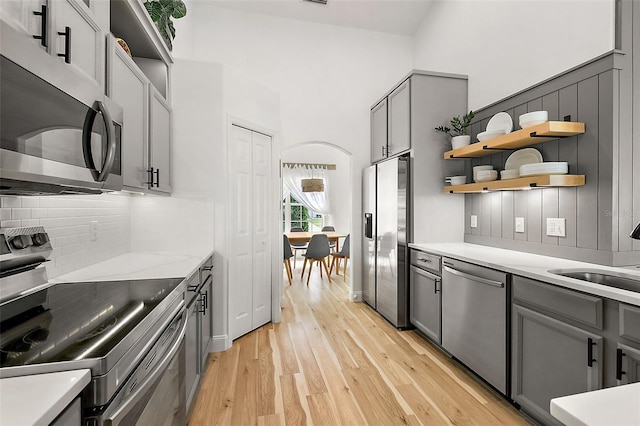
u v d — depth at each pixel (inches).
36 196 60.3
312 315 145.6
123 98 67.8
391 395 83.2
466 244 124.2
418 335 123.3
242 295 120.7
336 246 267.4
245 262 122.1
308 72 162.6
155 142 88.4
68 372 30.2
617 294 54.1
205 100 109.2
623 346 53.7
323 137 163.8
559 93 88.8
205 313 95.3
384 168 138.6
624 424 18.3
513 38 108.1
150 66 100.2
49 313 44.6
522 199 101.8
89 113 47.8
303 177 310.8
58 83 40.6
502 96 113.0
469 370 96.3
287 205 312.2
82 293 54.6
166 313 51.6
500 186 96.0
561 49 91.4
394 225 130.1
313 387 87.0
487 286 85.3
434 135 128.0
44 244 58.7
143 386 39.3
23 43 34.8
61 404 26.1
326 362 101.3
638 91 77.3
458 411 76.5
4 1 36.8
